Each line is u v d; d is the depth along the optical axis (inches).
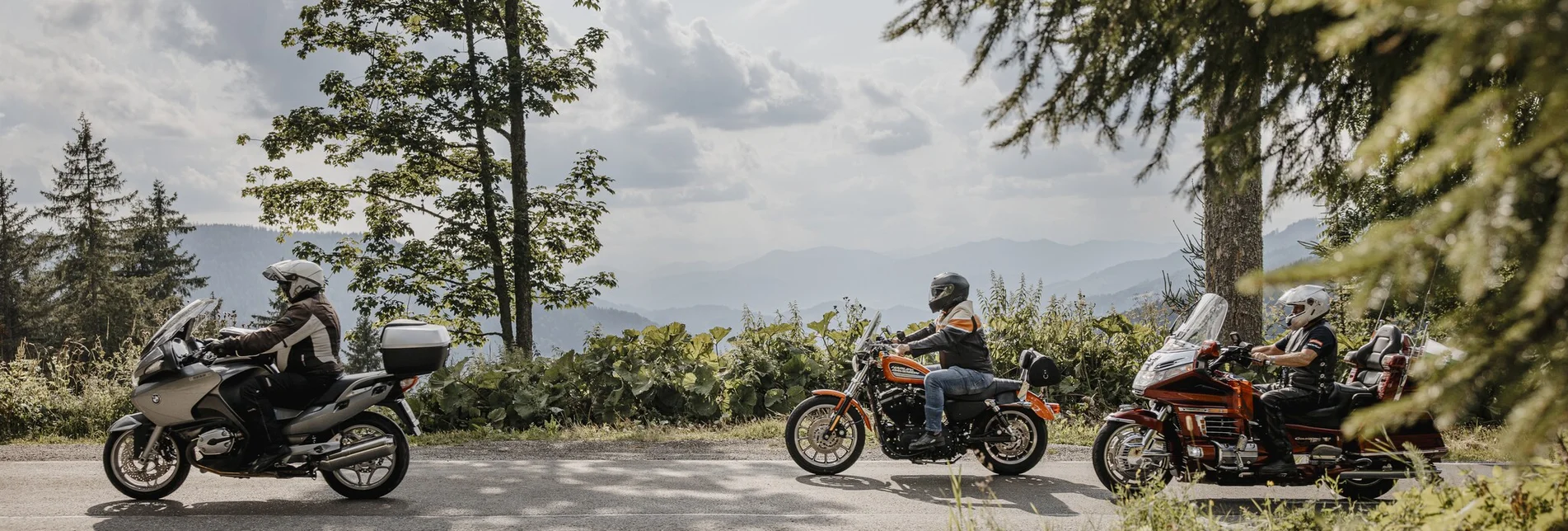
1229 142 110.5
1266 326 493.0
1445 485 130.4
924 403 326.0
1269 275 54.6
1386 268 51.4
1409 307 58.6
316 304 286.4
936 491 300.2
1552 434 52.4
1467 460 336.5
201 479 311.7
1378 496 285.9
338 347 289.6
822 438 332.8
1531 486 97.3
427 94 840.9
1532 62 43.3
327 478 283.1
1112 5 118.5
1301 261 54.9
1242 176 120.0
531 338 868.0
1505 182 45.7
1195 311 299.0
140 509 267.9
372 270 876.6
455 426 510.6
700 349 553.3
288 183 887.1
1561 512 93.8
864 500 285.1
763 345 559.8
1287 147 122.2
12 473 322.0
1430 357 58.2
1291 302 285.9
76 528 245.0
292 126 826.2
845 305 569.6
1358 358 281.4
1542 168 44.8
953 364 327.9
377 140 825.5
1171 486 286.2
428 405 509.4
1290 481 277.7
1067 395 549.0
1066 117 128.0
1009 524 253.1
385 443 276.8
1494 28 43.4
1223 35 112.7
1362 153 48.5
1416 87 45.6
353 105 863.7
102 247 2313.0
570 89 842.8
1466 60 44.0
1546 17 42.5
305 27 844.6
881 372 333.4
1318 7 102.5
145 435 276.8
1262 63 112.9
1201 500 284.4
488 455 383.9
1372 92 113.7
